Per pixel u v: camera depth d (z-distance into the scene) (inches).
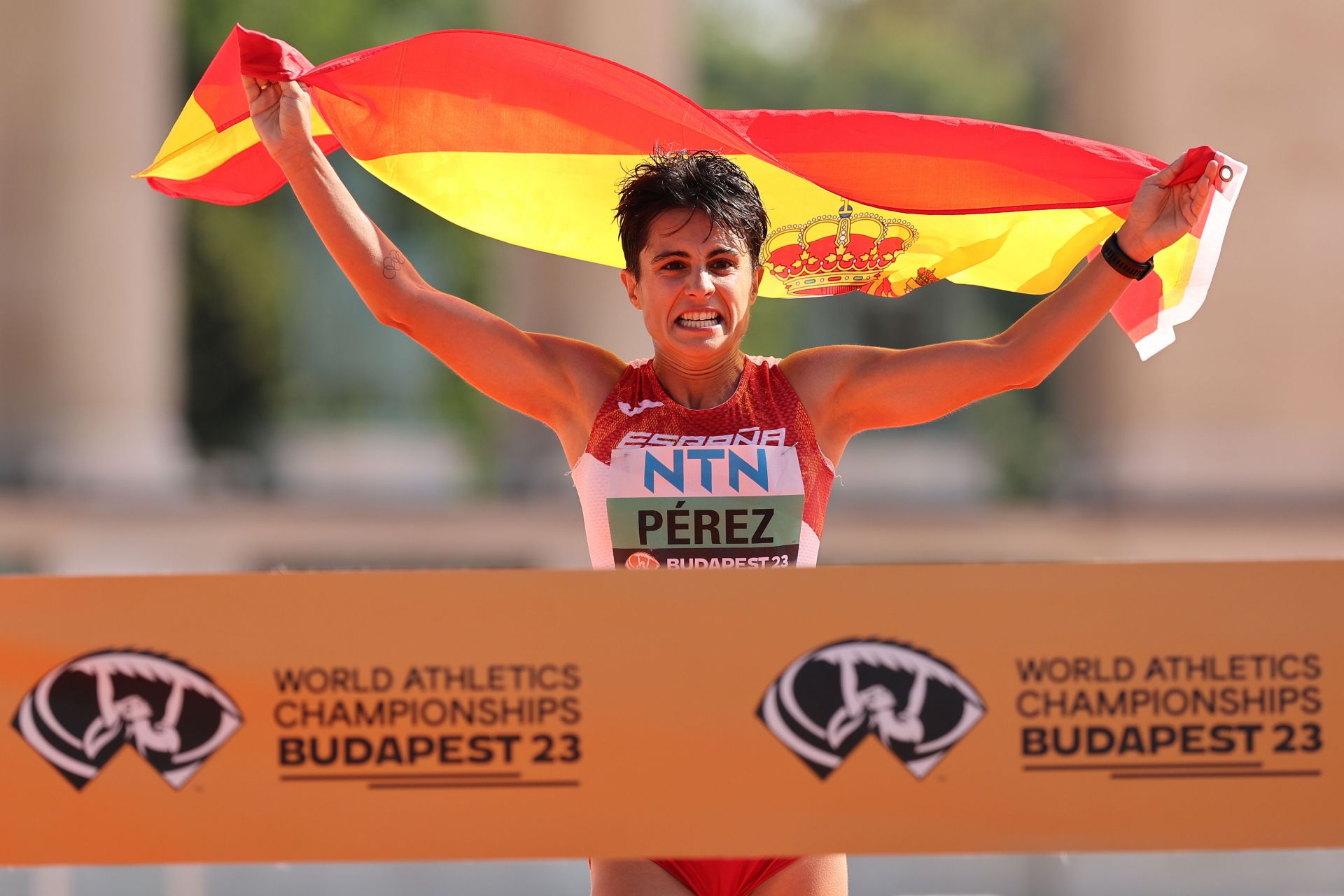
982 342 431.2
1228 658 324.2
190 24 2886.3
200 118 472.1
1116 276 429.4
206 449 2970.0
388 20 3083.2
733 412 414.0
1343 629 323.3
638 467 406.0
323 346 3388.3
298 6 2970.0
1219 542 1537.9
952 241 498.6
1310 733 323.3
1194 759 323.3
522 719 325.7
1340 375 1540.4
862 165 473.7
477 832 324.8
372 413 3452.3
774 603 327.0
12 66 1643.7
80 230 1660.9
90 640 325.7
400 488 2849.4
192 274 2940.5
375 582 327.0
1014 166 464.8
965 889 889.5
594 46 1700.3
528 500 1776.6
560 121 473.1
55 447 1647.4
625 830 324.8
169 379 1820.9
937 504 1777.8
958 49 4033.0
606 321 1708.9
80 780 324.5
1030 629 326.0
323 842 323.9
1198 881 896.3
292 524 1737.2
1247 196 1551.4
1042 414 2664.9
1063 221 491.5
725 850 324.5
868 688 326.0
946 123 470.3
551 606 327.3
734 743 325.7
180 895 845.2
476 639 326.3
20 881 700.7
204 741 324.8
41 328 1653.5
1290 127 1542.8
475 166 481.1
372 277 425.1
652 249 400.2
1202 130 1560.0
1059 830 323.6
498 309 1828.2
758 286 431.5
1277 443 1545.3
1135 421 1581.0
